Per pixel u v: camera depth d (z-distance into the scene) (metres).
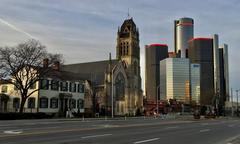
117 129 28.17
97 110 94.44
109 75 111.94
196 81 178.62
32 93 65.81
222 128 35.44
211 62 197.50
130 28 133.00
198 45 199.88
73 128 28.16
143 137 21.23
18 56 62.03
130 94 122.69
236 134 26.95
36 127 29.20
